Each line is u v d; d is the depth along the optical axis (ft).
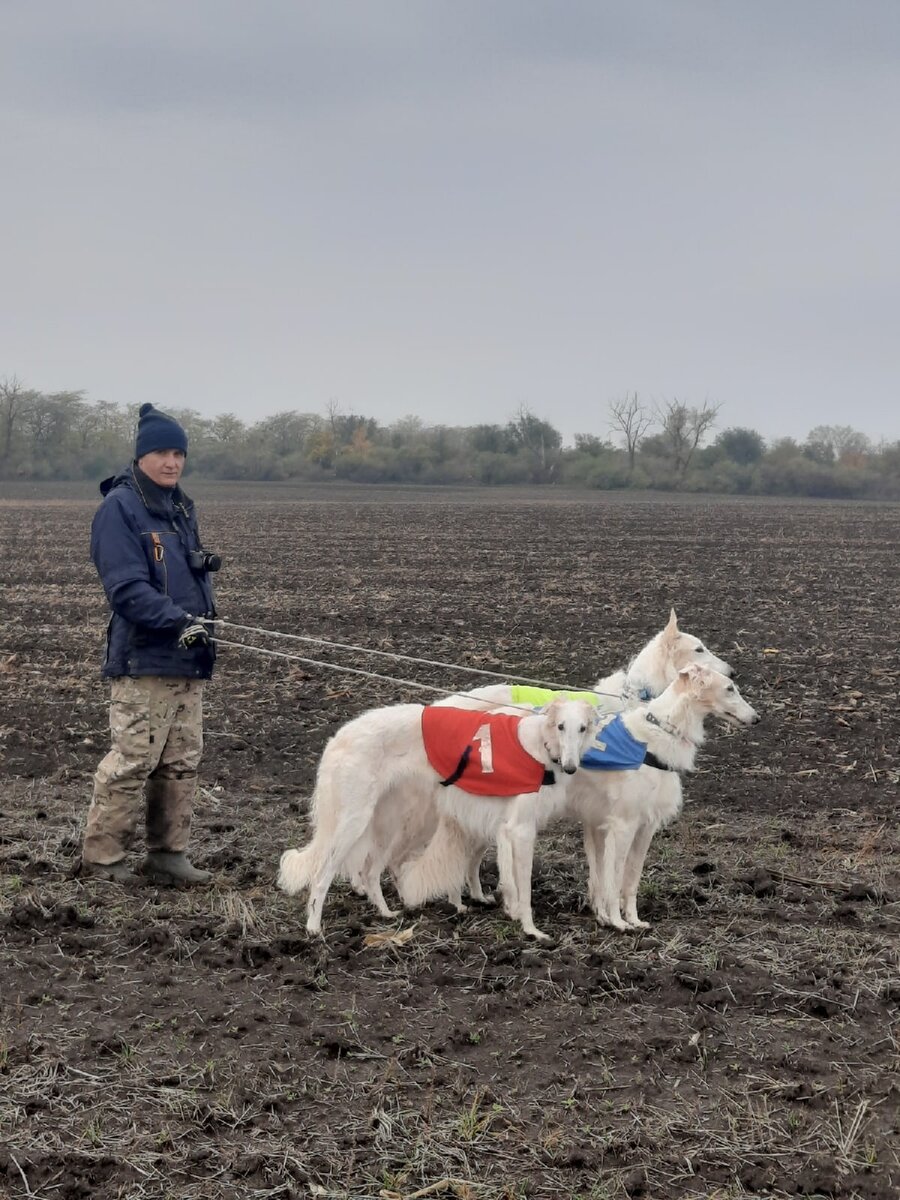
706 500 249.75
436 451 337.31
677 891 25.71
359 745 24.09
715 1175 15.01
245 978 20.62
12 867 26.12
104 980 20.43
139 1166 14.90
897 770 35.55
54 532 130.31
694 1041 18.22
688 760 24.99
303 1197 14.40
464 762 24.06
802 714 42.37
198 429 361.30
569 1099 16.61
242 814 31.12
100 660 52.24
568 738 23.16
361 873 24.89
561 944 22.79
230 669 49.75
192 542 26.61
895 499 291.79
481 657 52.95
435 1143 15.47
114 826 25.54
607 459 328.70
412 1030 18.71
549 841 29.94
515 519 164.86
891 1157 15.39
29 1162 14.89
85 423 326.44
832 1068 17.66
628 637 58.95
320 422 366.43
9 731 39.40
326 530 138.72
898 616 67.41
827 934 22.98
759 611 69.15
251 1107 16.26
